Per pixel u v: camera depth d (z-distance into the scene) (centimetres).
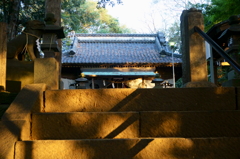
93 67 1750
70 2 1526
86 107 302
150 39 2136
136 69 1762
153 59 1786
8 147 239
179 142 249
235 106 299
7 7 1029
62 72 1767
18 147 246
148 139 250
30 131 277
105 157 248
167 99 301
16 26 1066
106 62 1705
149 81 1775
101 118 278
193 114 280
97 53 1927
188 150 248
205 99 300
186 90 302
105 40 2130
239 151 249
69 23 1698
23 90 308
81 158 247
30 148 247
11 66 466
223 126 278
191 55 381
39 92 302
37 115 279
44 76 351
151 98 301
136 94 302
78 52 1911
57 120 279
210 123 279
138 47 2050
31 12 1195
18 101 293
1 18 1062
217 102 300
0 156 231
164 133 277
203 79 376
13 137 248
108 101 302
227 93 301
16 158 245
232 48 464
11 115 273
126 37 2141
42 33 507
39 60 354
